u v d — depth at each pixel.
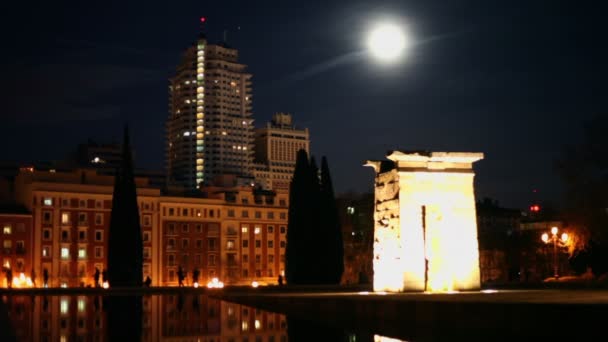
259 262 165.00
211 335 30.20
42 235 140.12
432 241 50.97
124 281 112.56
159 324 35.72
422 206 51.97
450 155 51.19
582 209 88.31
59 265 141.12
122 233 113.75
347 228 136.38
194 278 120.44
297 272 98.31
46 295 79.25
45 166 164.25
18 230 137.88
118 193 115.12
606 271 81.62
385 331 31.61
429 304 31.31
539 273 140.62
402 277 49.31
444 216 51.12
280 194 171.12
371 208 133.75
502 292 47.78
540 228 145.88
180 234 155.62
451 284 50.78
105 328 33.03
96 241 145.38
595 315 23.89
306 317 41.44
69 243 142.62
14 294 84.19
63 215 142.75
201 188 176.38
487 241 160.12
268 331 32.06
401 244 49.66
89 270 143.75
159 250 152.62
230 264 160.88
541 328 25.73
